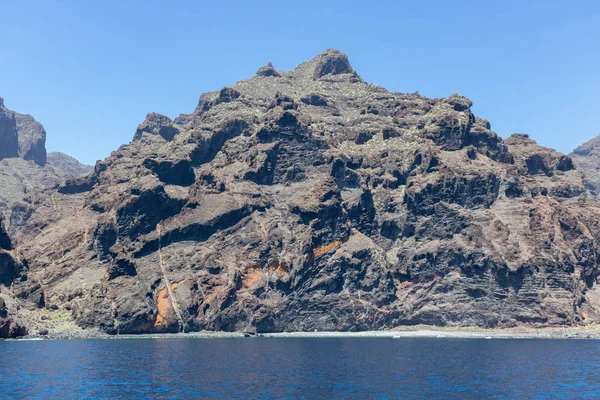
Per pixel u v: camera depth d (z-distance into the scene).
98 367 152.38
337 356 177.62
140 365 156.25
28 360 165.12
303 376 140.12
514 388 128.88
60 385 127.38
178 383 130.00
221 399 114.50
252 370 148.50
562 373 149.12
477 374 146.00
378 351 191.75
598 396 121.69
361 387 127.38
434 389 126.31
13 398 115.12
